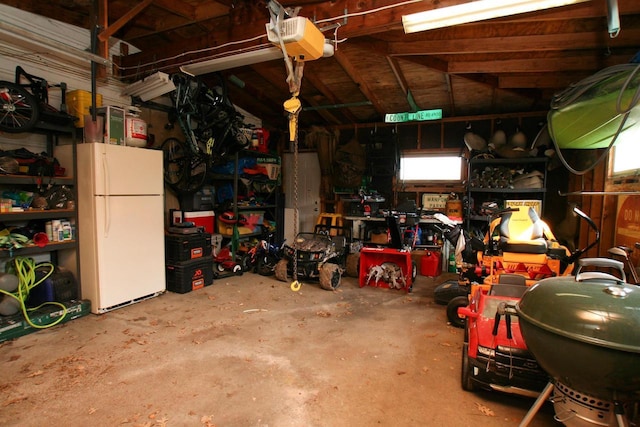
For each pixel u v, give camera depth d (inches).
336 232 226.7
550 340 52.6
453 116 224.8
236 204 203.9
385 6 103.3
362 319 132.4
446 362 100.3
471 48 127.0
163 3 125.6
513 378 74.9
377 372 94.3
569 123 122.4
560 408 58.8
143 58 157.9
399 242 174.7
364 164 234.7
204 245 175.0
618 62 125.5
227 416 75.5
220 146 187.2
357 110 237.0
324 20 112.1
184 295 159.3
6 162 114.5
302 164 265.0
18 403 78.7
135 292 145.9
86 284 134.7
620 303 50.0
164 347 106.7
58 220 132.1
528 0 86.7
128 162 140.5
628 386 48.4
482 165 209.3
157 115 185.0
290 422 74.0
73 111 139.0
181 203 193.8
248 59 133.1
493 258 121.8
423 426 73.5
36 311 120.9
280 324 126.3
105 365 95.7
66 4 138.4
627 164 133.6
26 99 118.5
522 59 138.5
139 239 146.6
